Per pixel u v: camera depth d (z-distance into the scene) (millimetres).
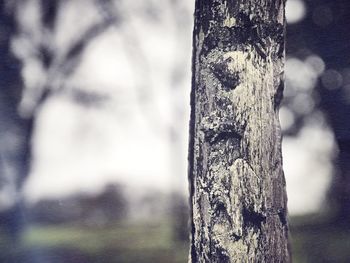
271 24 3363
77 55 22391
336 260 11102
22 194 20812
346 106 15039
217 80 3375
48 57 21734
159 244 14695
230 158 3340
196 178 3463
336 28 14617
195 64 3520
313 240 12727
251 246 3303
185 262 12836
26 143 21406
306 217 15516
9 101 21078
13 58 20859
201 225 3410
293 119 15609
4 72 20844
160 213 20359
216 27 3371
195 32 3529
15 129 21406
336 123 15148
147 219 20375
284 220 3430
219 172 3352
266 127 3359
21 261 14352
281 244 3385
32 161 21484
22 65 21000
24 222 19688
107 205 21453
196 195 3451
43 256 14469
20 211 20234
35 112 21531
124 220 20906
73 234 17703
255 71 3344
